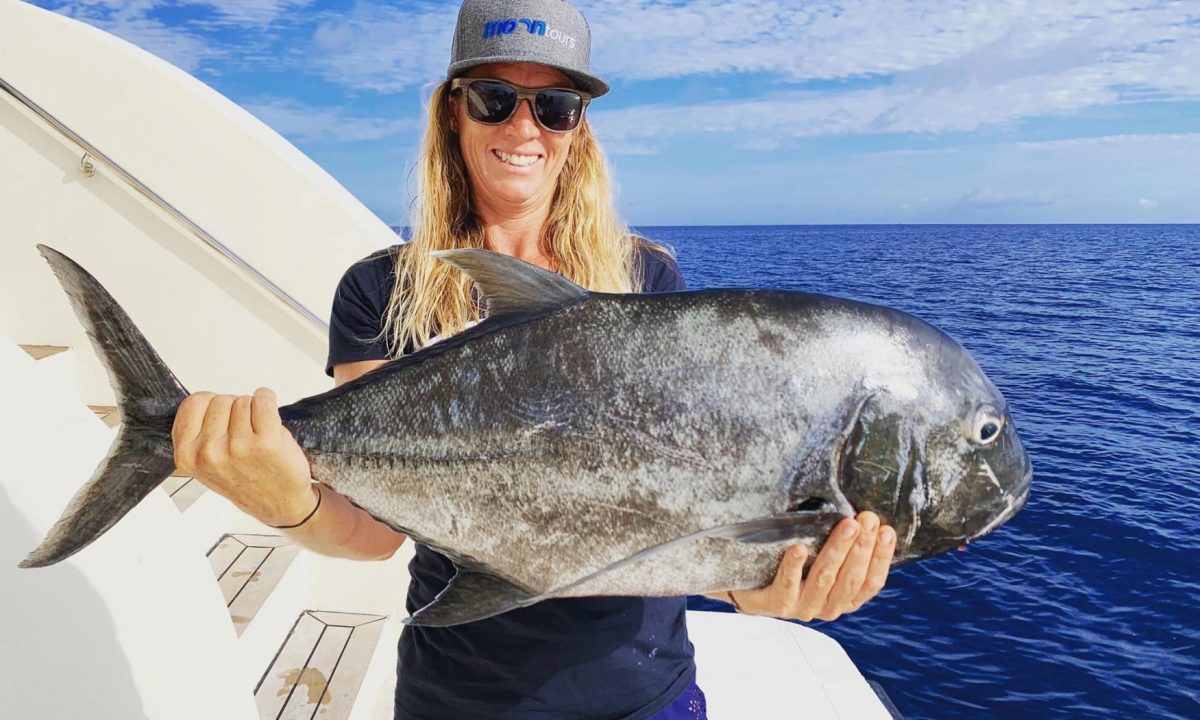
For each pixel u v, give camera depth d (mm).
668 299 1606
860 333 1581
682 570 1560
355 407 1660
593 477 1563
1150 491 9914
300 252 4457
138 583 2141
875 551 1491
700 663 3648
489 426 1604
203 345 4480
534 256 2195
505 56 1889
